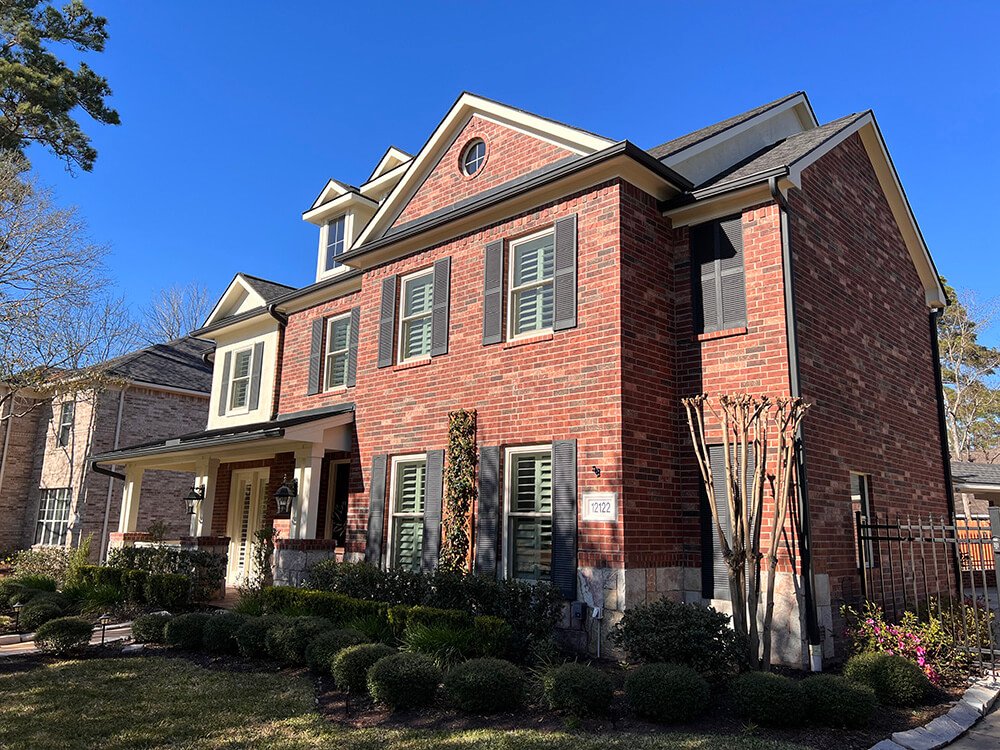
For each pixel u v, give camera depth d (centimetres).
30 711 663
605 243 962
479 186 1215
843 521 938
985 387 3922
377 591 991
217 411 1886
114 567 1426
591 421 925
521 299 1085
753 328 923
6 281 1897
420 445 1170
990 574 1491
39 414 2609
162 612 1160
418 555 1159
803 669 794
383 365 1277
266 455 1550
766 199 941
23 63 2039
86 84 2095
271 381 1712
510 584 866
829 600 860
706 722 609
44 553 1859
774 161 1019
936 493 1286
